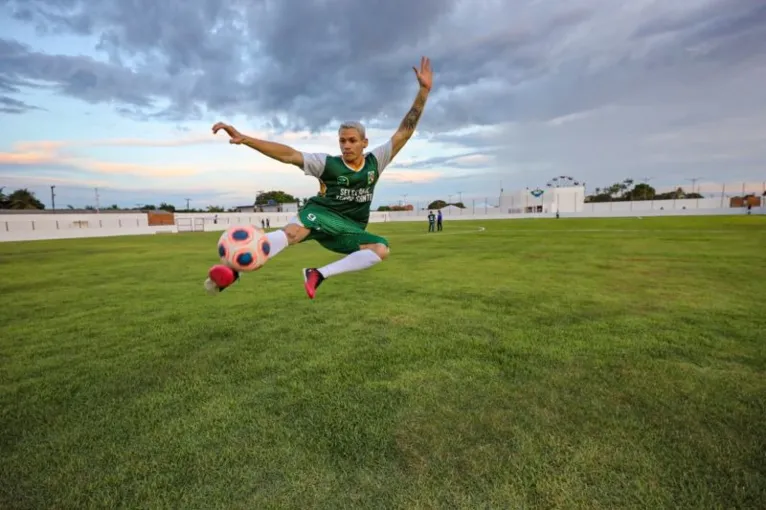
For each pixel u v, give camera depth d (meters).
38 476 2.66
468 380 3.92
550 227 33.06
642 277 9.27
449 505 2.34
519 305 6.80
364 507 2.35
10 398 3.73
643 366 4.17
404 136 3.79
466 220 62.31
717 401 3.44
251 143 3.11
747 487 2.43
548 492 2.43
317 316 6.32
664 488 2.44
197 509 2.35
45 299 8.12
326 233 3.54
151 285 9.63
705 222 34.22
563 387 3.74
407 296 7.64
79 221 47.31
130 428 3.21
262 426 3.20
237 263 2.81
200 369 4.33
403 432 3.07
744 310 6.27
